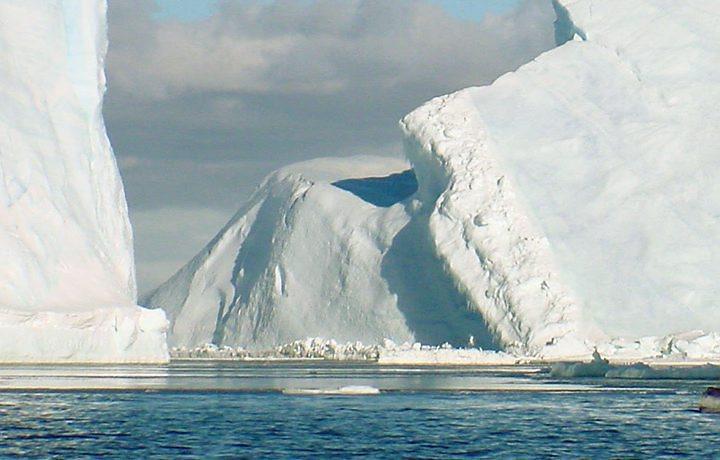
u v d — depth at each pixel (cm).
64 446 15050
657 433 16088
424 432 16125
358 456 14338
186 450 14750
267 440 15462
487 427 16638
